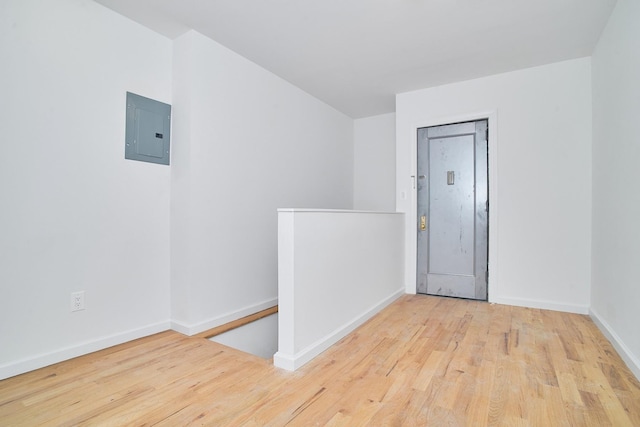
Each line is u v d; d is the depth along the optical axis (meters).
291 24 2.46
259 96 3.16
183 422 1.42
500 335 2.44
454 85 3.56
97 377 1.81
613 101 2.31
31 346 1.91
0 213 1.80
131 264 2.40
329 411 1.49
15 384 1.74
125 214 2.37
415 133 3.78
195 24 2.45
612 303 2.31
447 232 3.62
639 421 1.41
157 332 2.54
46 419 1.43
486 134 3.43
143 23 2.44
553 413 1.47
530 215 3.18
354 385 1.72
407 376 1.82
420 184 3.77
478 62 3.07
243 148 2.97
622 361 1.99
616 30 2.22
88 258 2.16
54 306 2.01
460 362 1.99
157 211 2.56
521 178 3.22
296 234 1.94
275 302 3.27
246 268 2.97
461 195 3.55
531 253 3.18
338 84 3.62
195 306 2.53
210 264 2.64
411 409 1.50
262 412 1.49
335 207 4.48
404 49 2.83
